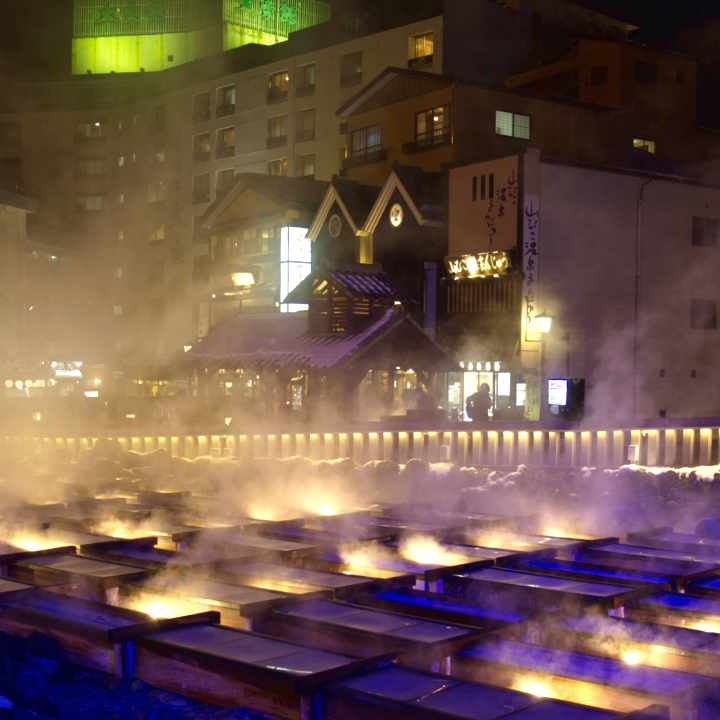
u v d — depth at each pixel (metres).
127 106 76.44
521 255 36.25
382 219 41.00
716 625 8.16
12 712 6.71
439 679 6.34
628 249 39.12
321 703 6.25
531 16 59.00
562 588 8.98
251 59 66.81
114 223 77.31
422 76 44.56
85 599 8.45
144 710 6.66
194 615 7.65
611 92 53.47
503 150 44.94
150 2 80.75
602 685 6.48
